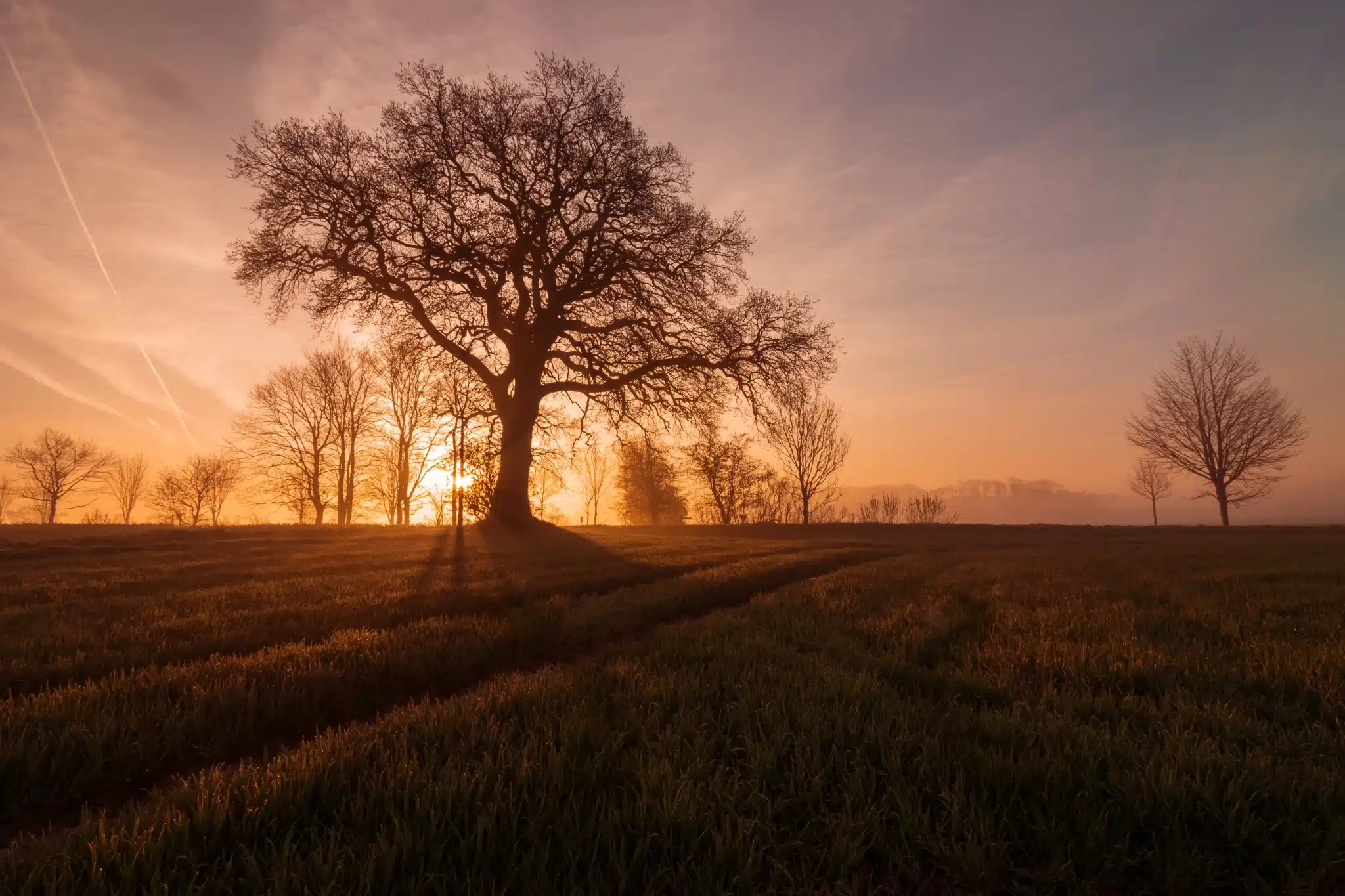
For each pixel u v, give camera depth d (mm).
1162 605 8688
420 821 2713
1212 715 4066
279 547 22266
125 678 4945
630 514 82312
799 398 28500
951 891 2521
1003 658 5723
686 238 27844
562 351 29000
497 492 28547
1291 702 4527
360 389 53812
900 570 14750
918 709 4172
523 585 11086
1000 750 3439
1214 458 50656
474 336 27484
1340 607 8008
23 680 5152
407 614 8305
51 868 2445
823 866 2627
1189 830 2770
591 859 2543
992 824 2750
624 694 4605
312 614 8031
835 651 6117
